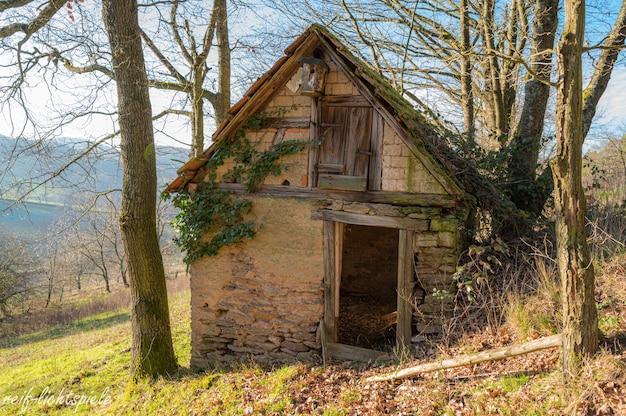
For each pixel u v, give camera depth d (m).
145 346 7.49
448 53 12.02
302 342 6.98
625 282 5.41
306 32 6.30
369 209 6.45
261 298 7.19
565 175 3.95
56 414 7.79
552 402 4.03
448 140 7.70
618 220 7.11
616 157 11.67
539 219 7.47
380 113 6.33
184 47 11.07
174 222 7.65
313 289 6.84
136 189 7.22
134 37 6.97
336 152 6.64
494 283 6.29
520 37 9.88
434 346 6.05
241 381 6.59
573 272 4.03
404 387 5.22
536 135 7.99
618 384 3.81
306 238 6.84
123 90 7.07
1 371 11.70
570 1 3.74
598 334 4.32
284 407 5.53
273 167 6.95
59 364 10.69
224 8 10.59
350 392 5.46
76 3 7.20
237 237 7.13
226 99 11.81
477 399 4.48
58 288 26.59
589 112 8.65
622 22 7.97
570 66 3.78
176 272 25.75
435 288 6.09
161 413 6.42
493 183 7.25
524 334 5.18
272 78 6.64
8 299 22.41
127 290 26.17
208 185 7.34
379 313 10.09
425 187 6.20
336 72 6.58
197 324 7.63
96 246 25.59
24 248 21.14
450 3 11.57
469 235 7.06
